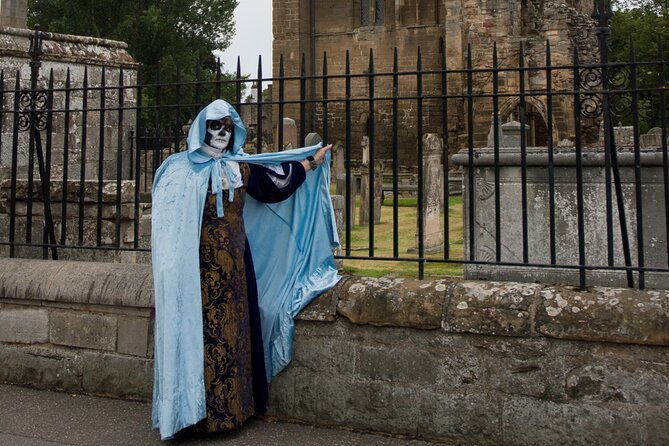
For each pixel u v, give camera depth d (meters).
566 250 7.42
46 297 5.00
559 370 3.82
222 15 41.44
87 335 4.95
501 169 7.62
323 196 4.65
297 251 4.57
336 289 4.35
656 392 3.65
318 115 36.34
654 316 3.65
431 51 35.88
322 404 4.33
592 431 3.76
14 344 5.16
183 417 3.93
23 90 5.43
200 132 4.20
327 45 37.56
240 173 4.29
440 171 12.66
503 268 7.64
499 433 3.94
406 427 4.14
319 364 4.33
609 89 4.04
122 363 4.84
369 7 37.19
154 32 38.44
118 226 5.11
